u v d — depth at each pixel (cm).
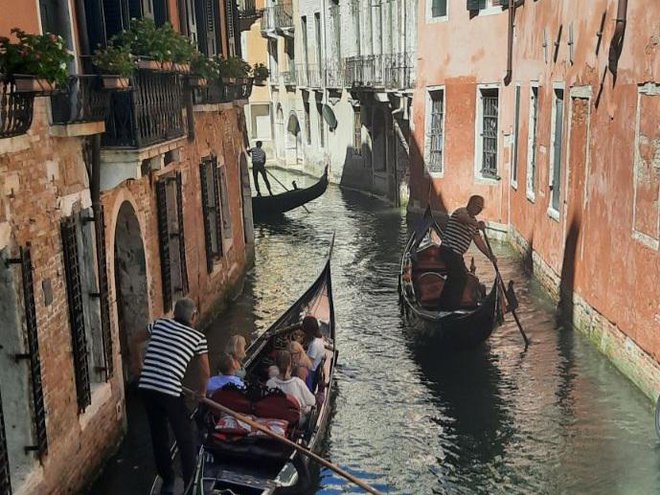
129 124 722
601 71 981
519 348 1040
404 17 1983
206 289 1153
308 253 1675
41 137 608
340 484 723
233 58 1245
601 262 983
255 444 667
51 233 627
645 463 740
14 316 570
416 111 1961
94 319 723
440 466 752
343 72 2448
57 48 548
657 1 799
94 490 695
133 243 872
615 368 938
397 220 2000
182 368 635
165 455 636
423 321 1018
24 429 583
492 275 1411
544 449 775
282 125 3262
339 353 1048
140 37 793
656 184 809
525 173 1450
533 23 1384
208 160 1184
